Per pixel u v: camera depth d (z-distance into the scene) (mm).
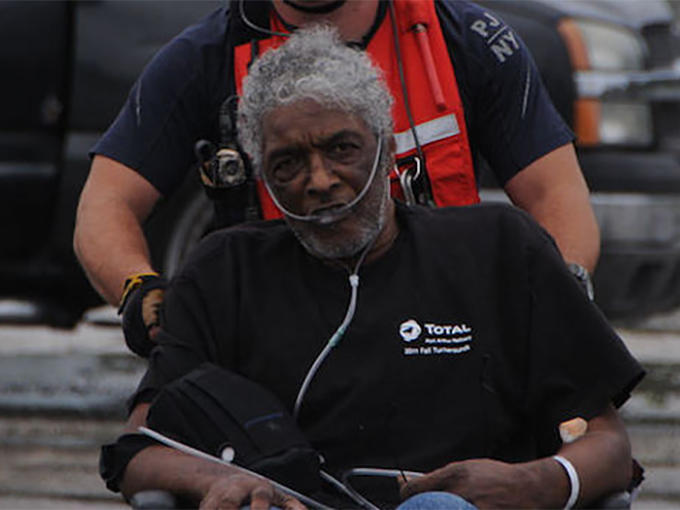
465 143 10508
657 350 20547
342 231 8469
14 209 17875
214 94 10805
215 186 10609
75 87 17828
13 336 22438
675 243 17750
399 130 10484
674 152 17891
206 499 7918
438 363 8547
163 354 8703
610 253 17484
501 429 8594
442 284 8641
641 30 18109
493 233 8781
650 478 15711
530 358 8594
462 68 10648
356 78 8430
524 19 17500
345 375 8539
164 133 10852
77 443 17031
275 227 8992
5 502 14906
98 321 18812
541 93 10906
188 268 8844
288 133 8359
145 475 8305
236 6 10742
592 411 8500
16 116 17906
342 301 8641
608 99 17562
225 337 8695
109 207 10766
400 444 8500
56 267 18172
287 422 8281
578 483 8180
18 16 17922
